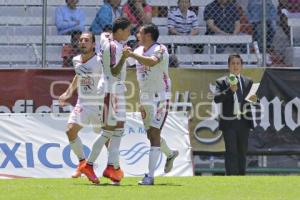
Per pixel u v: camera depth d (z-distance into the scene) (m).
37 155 42.03
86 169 32.44
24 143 42.09
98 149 32.31
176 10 51.75
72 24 51.62
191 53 51.59
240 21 51.38
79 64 33.66
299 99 46.81
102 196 27.34
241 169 43.09
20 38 51.78
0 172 41.44
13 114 42.47
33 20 53.78
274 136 46.78
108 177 32.19
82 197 27.02
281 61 50.78
